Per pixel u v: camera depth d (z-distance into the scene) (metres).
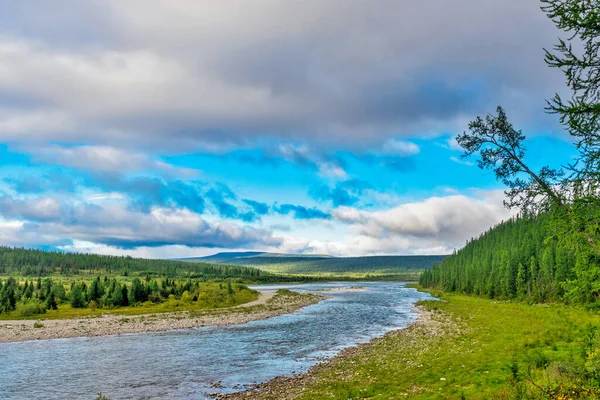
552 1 10.48
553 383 16.09
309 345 44.62
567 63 10.57
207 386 28.89
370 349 40.12
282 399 24.73
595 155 10.93
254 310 86.69
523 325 45.69
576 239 12.44
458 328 49.91
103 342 49.19
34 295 92.06
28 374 33.25
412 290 182.38
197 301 99.25
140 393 27.50
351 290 181.00
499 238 167.00
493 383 21.75
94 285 94.50
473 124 14.81
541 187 13.33
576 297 13.07
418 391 22.94
